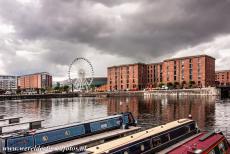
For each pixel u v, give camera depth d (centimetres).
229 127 3369
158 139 1359
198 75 16288
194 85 16075
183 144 1377
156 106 7300
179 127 1623
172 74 17638
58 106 8288
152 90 16312
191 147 1234
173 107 6806
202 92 14038
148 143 1279
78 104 9300
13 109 7088
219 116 4619
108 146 1111
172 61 17662
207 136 1420
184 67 17038
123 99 12631
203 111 5581
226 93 14900
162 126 1606
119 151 1075
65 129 1727
